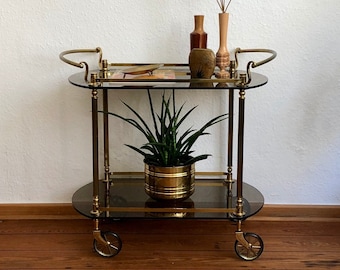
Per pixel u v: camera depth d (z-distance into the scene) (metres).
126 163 2.12
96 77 1.69
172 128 1.86
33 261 1.80
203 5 1.96
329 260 1.81
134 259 1.82
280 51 2.00
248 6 1.96
